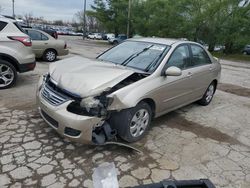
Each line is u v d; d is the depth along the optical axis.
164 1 31.34
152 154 3.52
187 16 29.17
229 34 26.78
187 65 4.76
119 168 3.14
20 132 3.83
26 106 4.89
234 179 3.13
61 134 3.28
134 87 3.52
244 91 7.98
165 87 4.05
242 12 25.89
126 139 3.61
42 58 10.89
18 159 3.16
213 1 27.42
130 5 34.31
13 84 6.11
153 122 4.63
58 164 3.12
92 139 3.27
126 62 4.29
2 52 5.68
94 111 3.18
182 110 5.44
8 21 5.82
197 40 28.91
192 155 3.59
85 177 2.93
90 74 3.47
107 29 38.78
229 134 4.42
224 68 14.80
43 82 3.89
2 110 4.62
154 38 5.02
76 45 25.34
